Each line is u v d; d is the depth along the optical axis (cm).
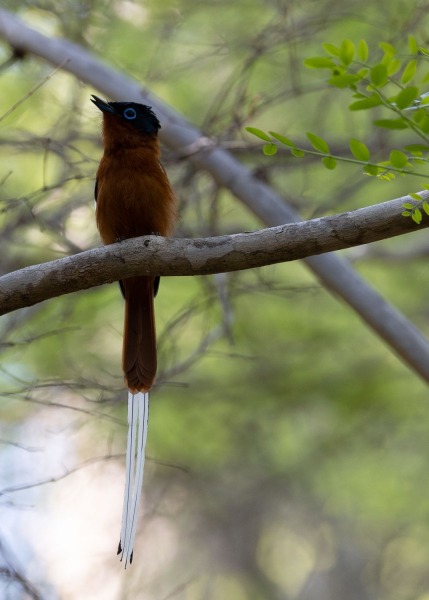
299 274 1694
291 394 1717
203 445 1730
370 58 1275
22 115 1464
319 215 1409
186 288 1584
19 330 1441
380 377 1703
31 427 1559
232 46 1446
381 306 1143
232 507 1895
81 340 1530
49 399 1355
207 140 1182
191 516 1903
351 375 1706
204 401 1697
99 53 1423
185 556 1900
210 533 1917
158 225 967
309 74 1420
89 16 1389
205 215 1511
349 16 1355
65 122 1411
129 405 915
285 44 1416
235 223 1677
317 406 1731
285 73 1495
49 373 1464
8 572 939
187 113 1562
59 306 1508
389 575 1988
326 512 1950
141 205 956
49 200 1385
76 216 1448
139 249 800
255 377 1686
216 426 1725
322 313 1703
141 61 1466
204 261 800
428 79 707
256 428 1750
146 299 934
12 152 1437
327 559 2011
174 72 1388
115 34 1452
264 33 1250
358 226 780
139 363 928
